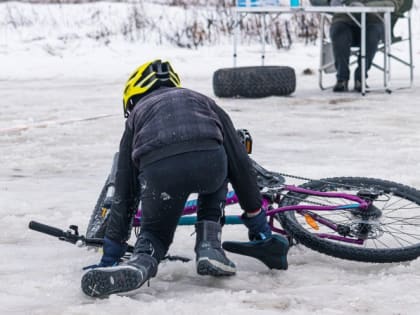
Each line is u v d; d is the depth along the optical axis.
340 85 13.35
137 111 3.90
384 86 13.79
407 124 9.61
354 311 3.47
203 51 22.16
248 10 12.91
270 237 4.05
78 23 25.05
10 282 3.94
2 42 22.80
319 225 4.90
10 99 13.27
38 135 9.16
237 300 3.60
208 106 3.91
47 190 6.25
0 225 5.15
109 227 3.96
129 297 3.68
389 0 12.65
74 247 4.63
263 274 4.07
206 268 3.71
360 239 4.29
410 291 3.74
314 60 20.44
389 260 4.14
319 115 10.52
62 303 3.60
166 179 3.69
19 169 7.16
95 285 3.54
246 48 22.58
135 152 3.76
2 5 26.39
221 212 3.97
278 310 3.47
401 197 4.57
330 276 4.03
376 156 7.51
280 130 9.23
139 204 4.33
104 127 9.70
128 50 22.27
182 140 3.70
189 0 27.25
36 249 4.59
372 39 12.77
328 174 6.64
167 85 4.08
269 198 4.46
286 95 12.97
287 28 22.58
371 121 9.88
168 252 4.48
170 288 3.84
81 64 19.97
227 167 3.92
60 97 13.48
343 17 12.97
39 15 25.55
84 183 6.52
